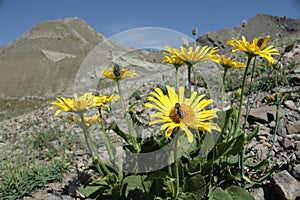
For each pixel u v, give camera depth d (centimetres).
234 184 24
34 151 46
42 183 33
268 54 21
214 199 21
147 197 21
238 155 24
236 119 24
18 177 34
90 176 31
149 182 22
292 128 35
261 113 38
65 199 30
